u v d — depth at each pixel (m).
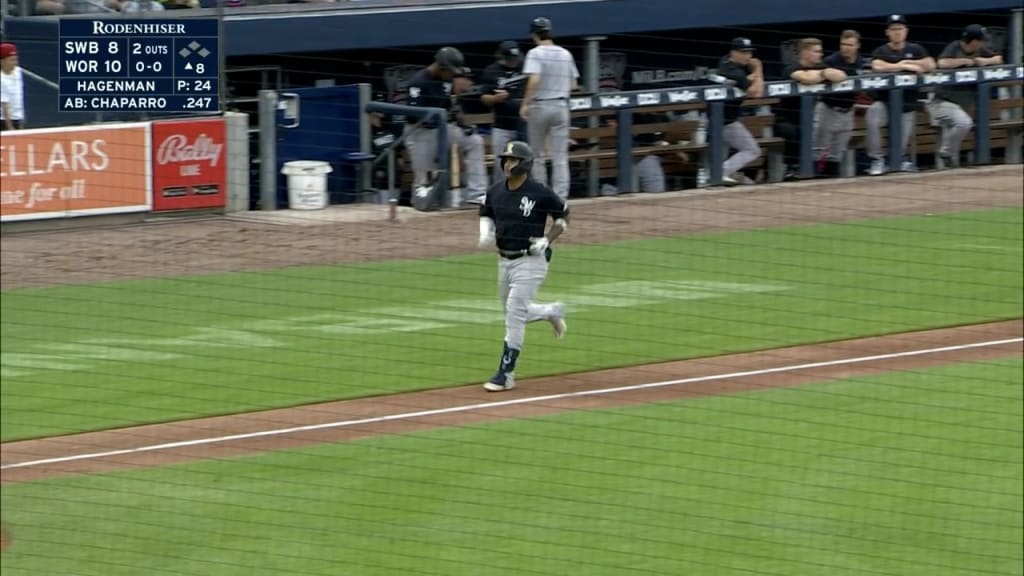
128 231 62.44
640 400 41.84
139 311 51.88
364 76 71.06
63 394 43.09
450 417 40.53
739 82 68.50
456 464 36.56
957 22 79.62
